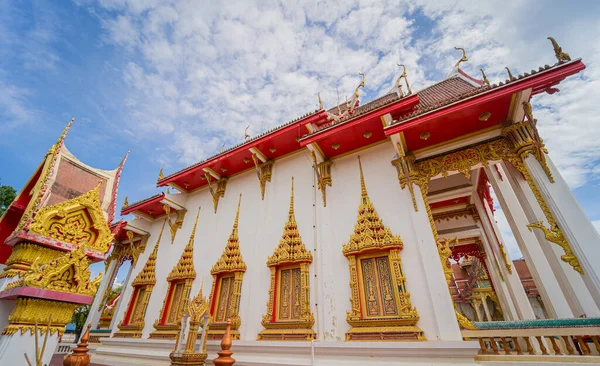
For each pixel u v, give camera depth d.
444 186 9.53
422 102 8.87
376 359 5.08
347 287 6.06
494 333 4.74
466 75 9.41
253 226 8.22
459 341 4.58
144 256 10.54
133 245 11.74
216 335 7.02
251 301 7.05
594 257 4.23
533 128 5.29
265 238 7.73
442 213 10.50
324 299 6.18
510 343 6.59
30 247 2.82
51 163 3.23
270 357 5.98
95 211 3.19
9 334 2.46
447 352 4.65
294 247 7.02
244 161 9.09
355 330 5.52
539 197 5.01
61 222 2.97
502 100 5.27
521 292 7.75
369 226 6.30
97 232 3.20
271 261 7.09
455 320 4.89
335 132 6.80
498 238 8.59
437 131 6.10
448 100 5.51
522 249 6.82
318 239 6.86
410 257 5.75
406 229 6.03
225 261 7.92
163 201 9.95
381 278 5.89
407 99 5.98
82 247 2.93
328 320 5.96
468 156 6.09
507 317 8.23
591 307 4.39
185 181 10.22
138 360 7.96
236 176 9.77
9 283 2.70
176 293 8.81
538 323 4.51
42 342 2.59
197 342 7.04
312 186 7.76
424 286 5.39
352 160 7.53
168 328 8.07
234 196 9.33
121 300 10.21
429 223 5.87
